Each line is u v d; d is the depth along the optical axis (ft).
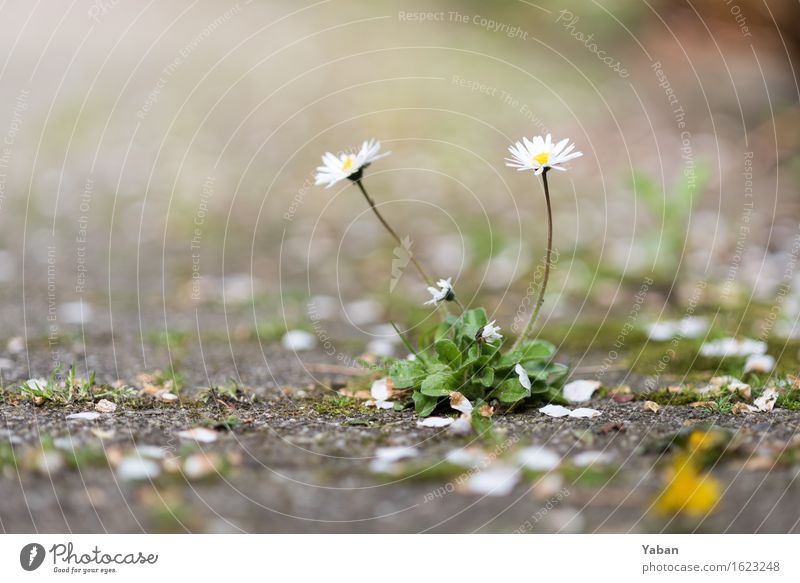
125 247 24.88
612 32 40.55
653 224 24.81
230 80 39.14
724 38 38.11
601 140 32.07
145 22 47.96
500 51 41.88
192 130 34.42
